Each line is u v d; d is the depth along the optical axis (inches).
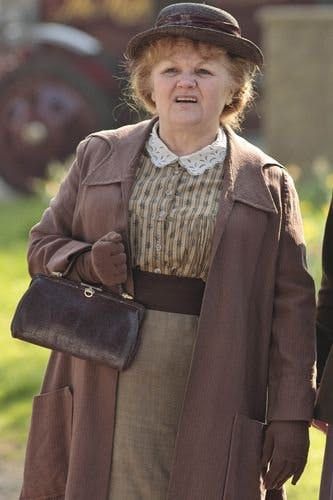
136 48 308.7
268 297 309.6
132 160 311.7
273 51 995.3
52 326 306.3
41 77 1048.8
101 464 308.7
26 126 1060.5
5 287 743.7
